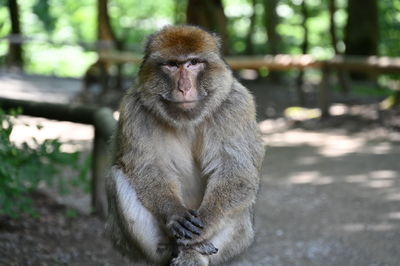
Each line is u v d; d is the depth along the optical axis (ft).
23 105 26.12
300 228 25.02
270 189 30.71
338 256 22.03
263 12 80.02
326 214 26.73
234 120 15.53
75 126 47.11
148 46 15.43
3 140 20.66
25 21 90.53
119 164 15.83
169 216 14.76
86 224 24.09
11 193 21.29
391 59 46.98
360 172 33.22
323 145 40.24
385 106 48.42
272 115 51.24
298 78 56.13
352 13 68.28
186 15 58.34
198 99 15.01
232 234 15.72
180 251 14.80
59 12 97.45
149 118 15.57
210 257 15.64
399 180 31.48
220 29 57.77
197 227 14.42
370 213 26.66
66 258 20.08
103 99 54.29
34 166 22.40
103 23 61.26
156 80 15.03
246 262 21.31
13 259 18.98
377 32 68.28
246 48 74.33
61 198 27.84
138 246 15.78
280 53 78.89
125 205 15.47
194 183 16.72
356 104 52.44
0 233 21.24
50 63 94.99
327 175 32.94
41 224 23.13
